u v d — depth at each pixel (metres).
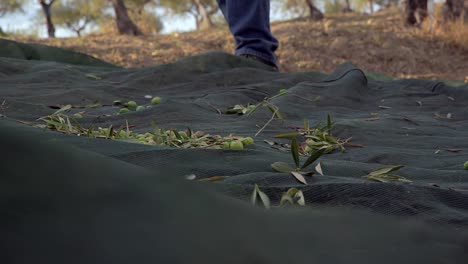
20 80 3.85
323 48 14.65
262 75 4.43
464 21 15.47
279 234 0.44
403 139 2.72
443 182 1.75
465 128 3.29
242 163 1.60
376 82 4.77
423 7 16.02
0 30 16.33
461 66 14.05
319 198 1.25
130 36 16.03
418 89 4.58
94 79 4.17
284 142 2.55
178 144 1.93
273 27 16.61
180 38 15.65
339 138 2.69
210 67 4.46
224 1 5.61
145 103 3.72
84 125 2.69
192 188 0.42
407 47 14.70
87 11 24.25
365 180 1.58
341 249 0.50
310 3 18.25
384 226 0.63
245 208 0.44
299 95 3.74
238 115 3.12
